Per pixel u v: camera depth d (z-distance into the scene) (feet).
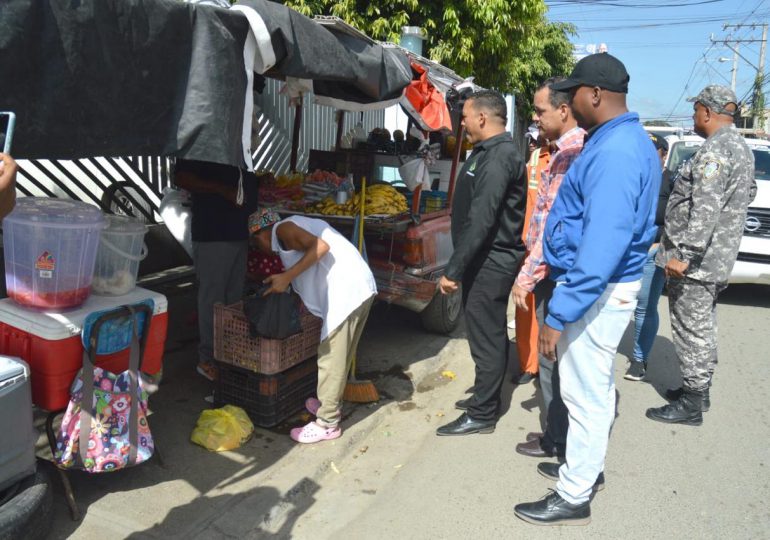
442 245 19.10
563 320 9.19
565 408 12.44
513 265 13.09
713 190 13.35
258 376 13.00
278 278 12.21
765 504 11.56
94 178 20.11
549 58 75.15
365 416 14.24
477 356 13.52
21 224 9.29
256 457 12.15
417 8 31.42
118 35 8.38
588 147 9.50
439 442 13.47
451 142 23.47
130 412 10.33
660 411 14.92
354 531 10.40
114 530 9.71
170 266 22.31
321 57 11.85
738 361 19.40
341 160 21.63
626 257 9.38
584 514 10.66
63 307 9.85
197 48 9.33
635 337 17.26
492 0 31.65
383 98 14.83
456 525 10.61
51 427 10.08
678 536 10.52
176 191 17.51
